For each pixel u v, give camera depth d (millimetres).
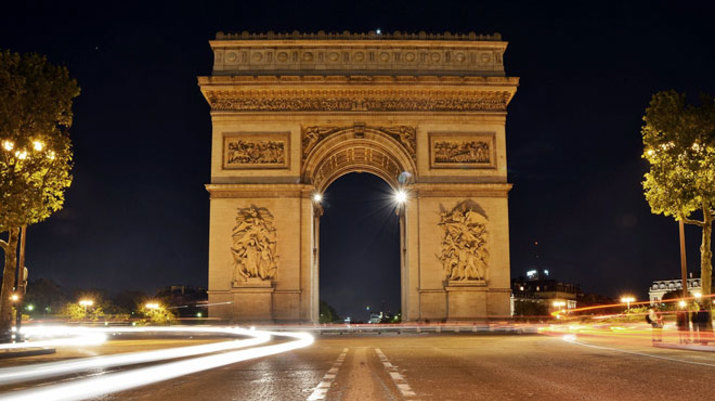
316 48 93750
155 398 21312
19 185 49250
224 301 88062
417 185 91062
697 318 51062
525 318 100562
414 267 90062
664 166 64250
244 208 90312
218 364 33812
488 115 93125
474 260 89125
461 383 24641
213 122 92312
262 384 24938
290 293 88250
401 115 92812
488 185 91188
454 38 94500
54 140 53969
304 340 61375
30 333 97188
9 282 54875
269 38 93500
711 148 61938
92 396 21797
